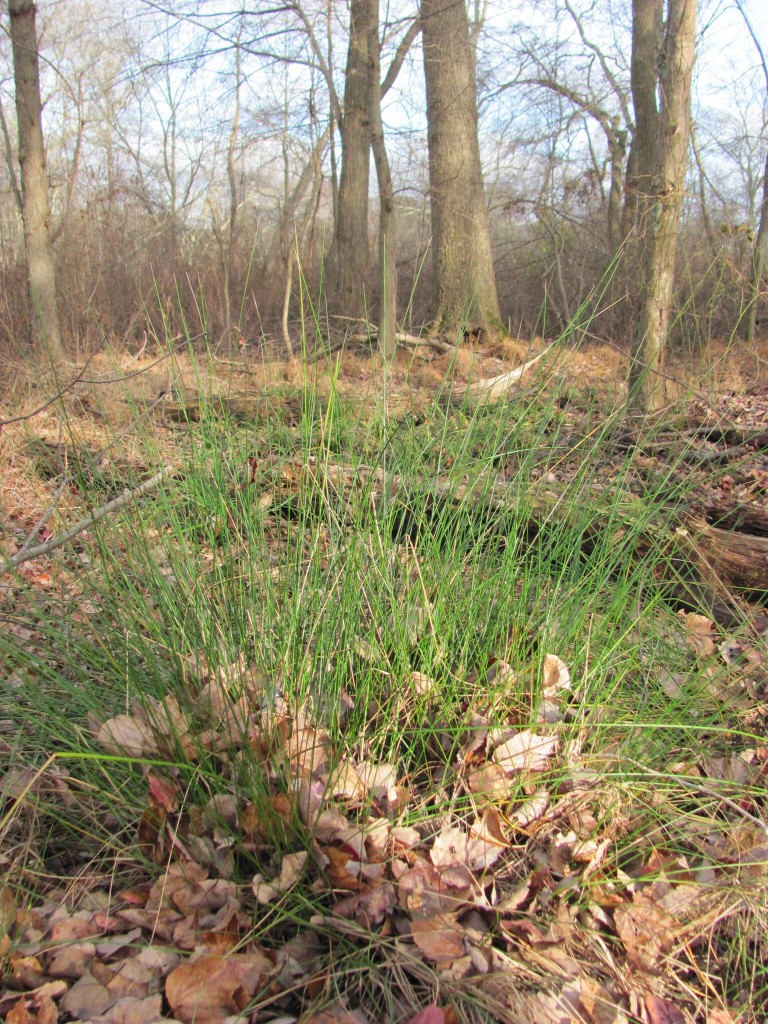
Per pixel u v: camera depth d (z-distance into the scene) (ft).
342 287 42.01
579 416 10.57
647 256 15.85
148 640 7.42
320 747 6.64
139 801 6.50
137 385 16.62
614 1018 5.47
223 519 8.00
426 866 6.11
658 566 10.31
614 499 8.55
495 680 7.43
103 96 54.49
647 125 29.40
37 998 5.20
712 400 12.76
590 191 49.90
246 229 54.60
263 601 7.64
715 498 12.25
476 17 41.78
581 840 6.53
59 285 31.24
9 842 6.56
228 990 5.27
